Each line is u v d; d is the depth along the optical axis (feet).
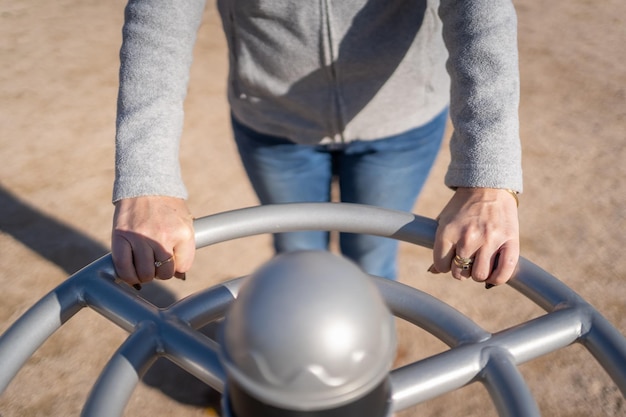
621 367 2.56
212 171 10.12
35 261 8.71
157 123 3.43
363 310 1.59
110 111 11.68
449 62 3.47
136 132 3.39
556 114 11.35
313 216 3.26
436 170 10.15
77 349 7.57
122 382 2.48
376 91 4.55
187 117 11.27
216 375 2.51
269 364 1.57
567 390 7.06
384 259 5.70
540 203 9.50
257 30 4.38
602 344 2.63
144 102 3.47
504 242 3.01
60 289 2.86
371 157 4.91
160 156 3.35
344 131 4.76
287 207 3.27
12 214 9.43
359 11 4.18
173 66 3.59
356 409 1.66
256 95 4.76
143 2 3.62
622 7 14.64
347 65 4.38
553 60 12.80
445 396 6.91
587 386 7.09
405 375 2.42
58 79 12.55
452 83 3.43
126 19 3.66
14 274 8.53
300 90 4.58
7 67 12.92
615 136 10.86
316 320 1.55
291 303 1.56
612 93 11.89
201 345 2.57
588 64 12.67
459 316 2.73
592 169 10.15
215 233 3.20
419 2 4.23
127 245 3.07
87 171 10.27
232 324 1.62
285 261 1.64
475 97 3.26
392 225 3.20
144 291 8.22
